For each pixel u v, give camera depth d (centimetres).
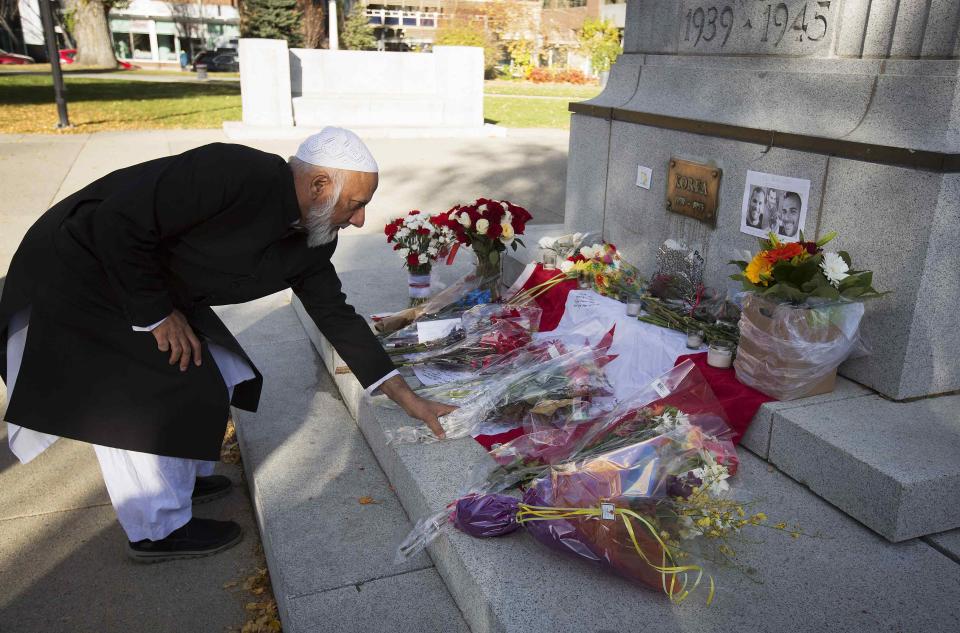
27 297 247
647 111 434
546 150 1332
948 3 280
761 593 222
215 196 224
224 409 266
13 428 269
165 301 238
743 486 277
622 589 220
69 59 3988
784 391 294
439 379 343
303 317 470
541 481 246
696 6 409
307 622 228
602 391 311
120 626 257
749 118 365
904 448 261
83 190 253
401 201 902
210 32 4669
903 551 243
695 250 395
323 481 305
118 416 253
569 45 3741
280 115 1426
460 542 238
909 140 289
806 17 339
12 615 259
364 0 3766
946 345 296
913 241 283
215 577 283
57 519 313
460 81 1545
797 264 285
